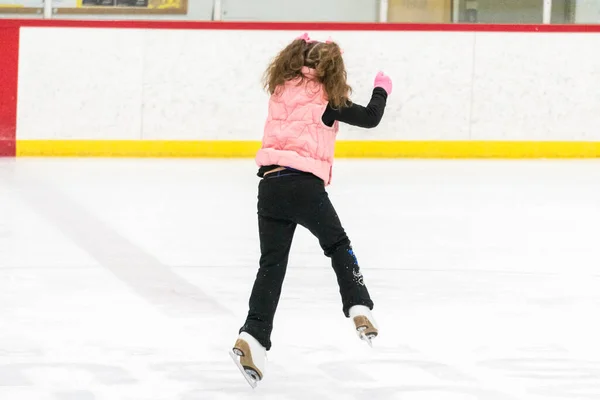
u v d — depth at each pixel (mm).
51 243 11672
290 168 6535
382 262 10812
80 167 18375
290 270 10391
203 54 19922
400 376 7004
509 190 16094
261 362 6387
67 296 9242
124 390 6648
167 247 11516
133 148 20078
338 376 7004
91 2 20062
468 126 20266
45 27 19703
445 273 10344
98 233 12289
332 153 6742
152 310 8781
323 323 8391
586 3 20297
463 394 6617
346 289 6555
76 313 8641
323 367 7203
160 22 19797
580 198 15414
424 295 9406
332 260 6645
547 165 19328
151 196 15141
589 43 20172
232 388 6730
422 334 8086
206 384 6805
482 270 10516
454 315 8695
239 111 20094
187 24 19828
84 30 19750
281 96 6695
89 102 19938
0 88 19781
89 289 9531
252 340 6367
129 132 20047
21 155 19938
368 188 16047
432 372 7102
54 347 7613
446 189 16094
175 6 20156
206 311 8773
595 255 11391
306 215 6512
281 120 6656
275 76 6750
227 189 15961
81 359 7324
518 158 20391
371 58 20094
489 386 6785
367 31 20047
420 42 20062
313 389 6727
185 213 13742
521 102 20266
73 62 19812
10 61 19719
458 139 20297
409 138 20266
